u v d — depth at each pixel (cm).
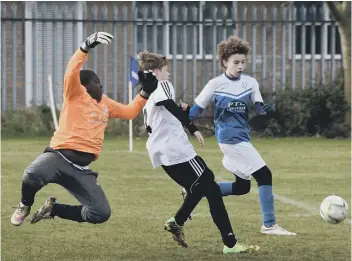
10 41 4241
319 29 4616
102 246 1372
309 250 1338
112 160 2859
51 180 1223
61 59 4281
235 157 1480
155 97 1319
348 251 1330
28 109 4125
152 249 1349
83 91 1228
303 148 3422
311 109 4078
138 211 1736
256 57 4375
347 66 4059
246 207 1803
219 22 4319
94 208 1243
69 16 4397
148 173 2467
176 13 4309
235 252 1316
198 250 1343
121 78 4284
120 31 4300
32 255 1302
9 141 3778
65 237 1449
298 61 4484
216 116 1488
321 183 2236
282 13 4356
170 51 4481
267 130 4100
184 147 1331
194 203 1335
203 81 4378
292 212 1730
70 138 1219
